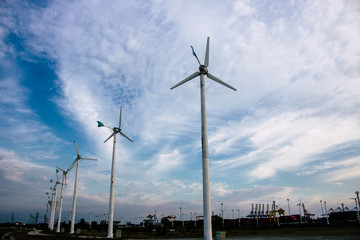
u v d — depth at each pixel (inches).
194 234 2802.7
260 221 4549.7
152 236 2434.8
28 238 1984.5
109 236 1836.9
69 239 1823.3
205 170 1035.9
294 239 1664.6
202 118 1125.7
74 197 2689.5
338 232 2164.1
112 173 2007.9
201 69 1250.0
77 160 2861.7
